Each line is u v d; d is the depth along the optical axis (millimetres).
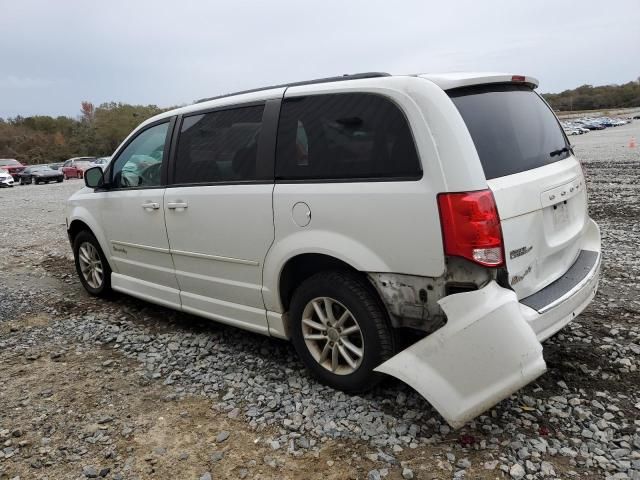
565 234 3213
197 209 3857
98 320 4902
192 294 4211
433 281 2740
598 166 18484
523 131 3145
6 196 23453
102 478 2609
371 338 3014
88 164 38125
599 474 2443
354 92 3057
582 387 3195
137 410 3227
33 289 6152
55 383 3639
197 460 2705
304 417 3016
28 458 2799
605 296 4742
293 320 3408
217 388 3443
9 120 88938
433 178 2670
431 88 2779
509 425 2840
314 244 3133
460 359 2572
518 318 2555
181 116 4156
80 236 5465
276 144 3387
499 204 2658
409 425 2881
